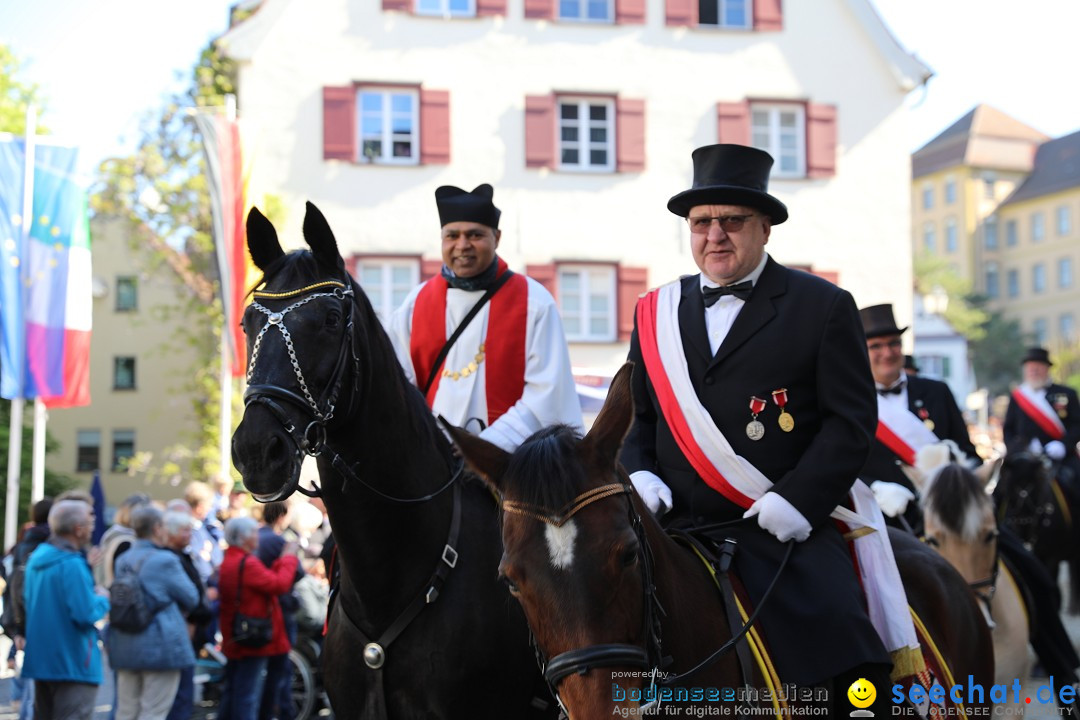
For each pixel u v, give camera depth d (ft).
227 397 52.06
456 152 69.36
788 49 73.82
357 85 68.33
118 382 109.70
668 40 72.13
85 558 23.66
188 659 24.89
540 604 9.04
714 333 12.09
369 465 12.32
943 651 13.60
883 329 22.13
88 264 43.68
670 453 12.10
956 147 277.23
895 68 74.54
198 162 68.08
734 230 11.91
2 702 31.24
